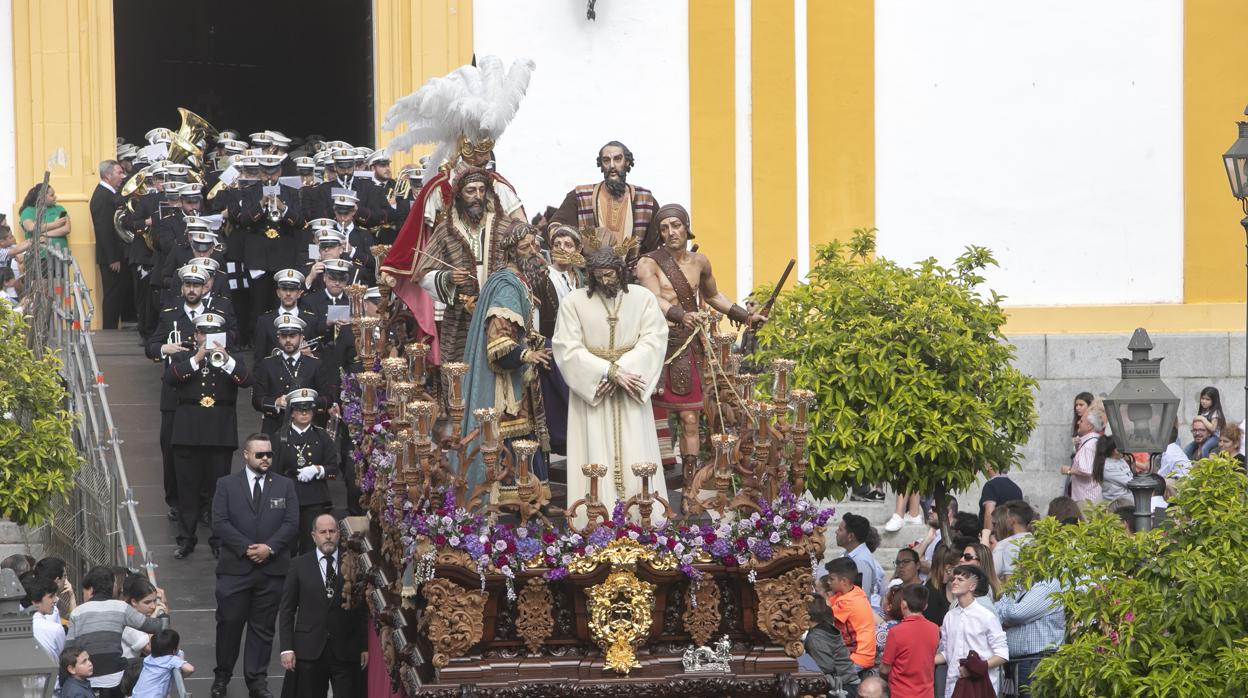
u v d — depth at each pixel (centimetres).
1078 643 1430
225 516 2002
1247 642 1369
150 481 2488
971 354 2061
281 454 2181
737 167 2897
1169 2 2891
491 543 1280
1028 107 2897
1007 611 1748
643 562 1290
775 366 1362
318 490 2181
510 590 1275
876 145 2900
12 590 1277
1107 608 1436
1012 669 1755
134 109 4691
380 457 1548
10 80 3064
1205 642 1394
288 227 2877
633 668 1298
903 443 2056
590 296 1351
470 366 1392
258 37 4784
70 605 2009
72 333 2536
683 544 1301
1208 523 1430
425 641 1357
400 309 1566
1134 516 1684
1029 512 1948
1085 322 2875
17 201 3073
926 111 2900
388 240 2825
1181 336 2847
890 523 2642
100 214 3086
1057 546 1470
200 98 4731
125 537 2077
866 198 2902
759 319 1476
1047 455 2847
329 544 1881
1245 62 2888
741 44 2888
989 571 1791
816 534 1318
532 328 1408
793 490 1339
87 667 1702
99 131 3100
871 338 2066
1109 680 1417
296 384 2341
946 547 1905
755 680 1301
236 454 2536
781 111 2892
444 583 1273
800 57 2886
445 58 2911
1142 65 2895
